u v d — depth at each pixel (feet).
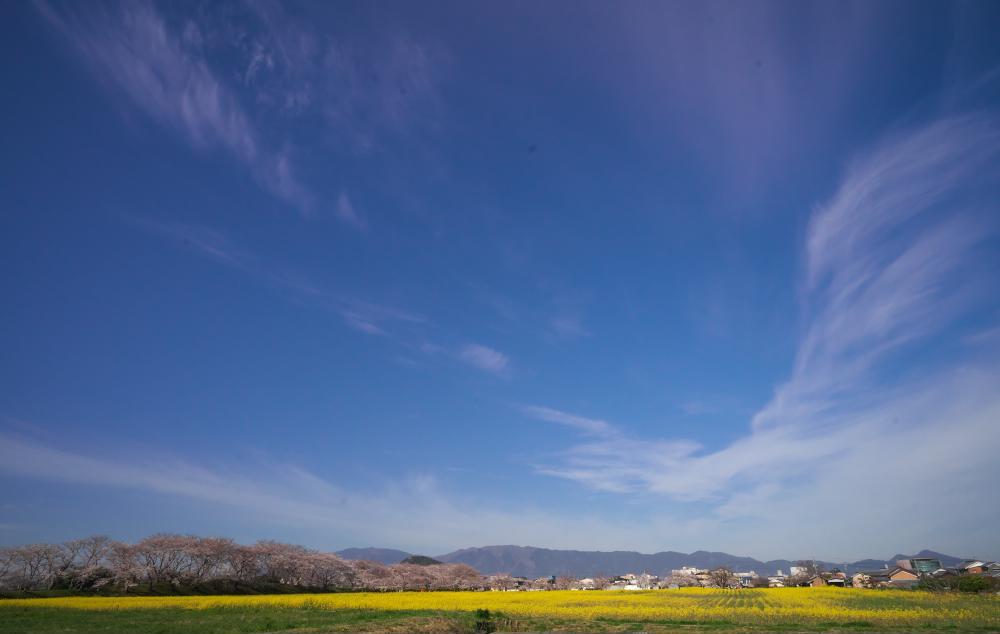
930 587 230.68
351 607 151.02
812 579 447.01
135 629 95.30
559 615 129.18
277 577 328.70
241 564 305.73
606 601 179.32
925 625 99.96
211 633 90.63
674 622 114.32
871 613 118.42
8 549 242.58
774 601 171.63
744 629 101.40
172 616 123.24
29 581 245.86
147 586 261.24
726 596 206.39
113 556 266.36
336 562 355.15
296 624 102.99
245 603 163.02
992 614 115.24
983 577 226.38
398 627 96.27
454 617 119.75
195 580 282.56
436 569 453.58
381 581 389.80
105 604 158.51
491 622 114.52
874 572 451.53
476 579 467.93
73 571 254.47
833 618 113.70
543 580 553.23
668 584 567.59
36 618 117.50
